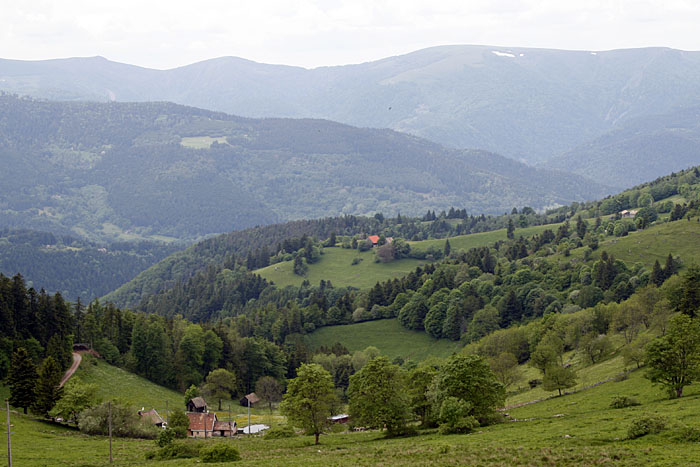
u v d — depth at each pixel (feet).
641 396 346.54
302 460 278.67
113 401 410.72
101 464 291.58
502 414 366.84
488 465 234.38
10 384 412.36
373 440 346.13
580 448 245.04
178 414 417.90
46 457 300.40
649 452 226.99
